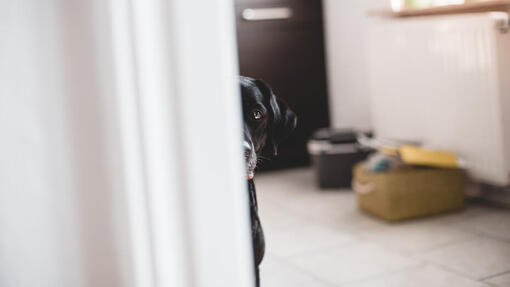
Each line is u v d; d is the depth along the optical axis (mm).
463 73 2850
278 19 4145
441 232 2582
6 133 820
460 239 2471
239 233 818
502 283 1979
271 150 1846
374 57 3457
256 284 1591
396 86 3312
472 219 2742
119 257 850
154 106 799
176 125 797
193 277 821
